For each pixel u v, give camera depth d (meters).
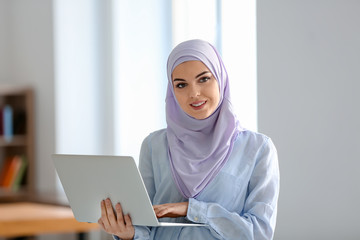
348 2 2.85
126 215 1.97
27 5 5.75
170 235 2.15
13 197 5.23
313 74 2.99
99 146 5.22
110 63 5.11
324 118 2.95
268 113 3.18
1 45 6.23
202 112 2.12
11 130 5.69
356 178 2.84
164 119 4.68
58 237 5.55
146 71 4.83
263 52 3.20
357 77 2.82
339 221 2.91
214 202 2.10
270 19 3.16
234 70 3.76
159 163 2.23
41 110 5.55
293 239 3.09
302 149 3.04
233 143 2.15
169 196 2.19
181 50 2.12
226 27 3.88
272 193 2.09
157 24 4.73
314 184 3.00
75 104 5.29
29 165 5.66
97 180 1.96
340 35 2.88
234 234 2.01
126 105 5.00
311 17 2.99
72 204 2.09
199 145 2.18
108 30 5.12
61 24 5.30
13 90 5.59
